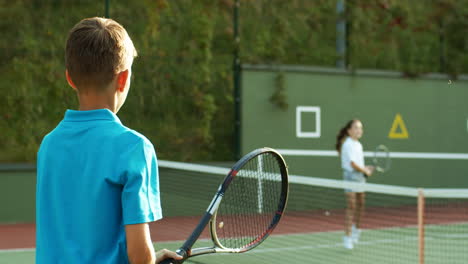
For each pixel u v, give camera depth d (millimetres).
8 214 8922
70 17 9555
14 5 9352
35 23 9414
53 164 1548
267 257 6273
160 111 9734
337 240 7309
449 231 7941
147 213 1441
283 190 2418
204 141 9875
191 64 9906
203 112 9883
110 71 1530
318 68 10391
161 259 1740
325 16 10945
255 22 10555
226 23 10438
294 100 10219
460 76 11531
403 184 10953
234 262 5953
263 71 10039
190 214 8484
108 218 1464
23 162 9242
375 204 10094
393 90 10977
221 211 3236
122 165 1438
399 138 10969
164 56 9805
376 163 10711
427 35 11820
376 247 6820
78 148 1517
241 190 3176
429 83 11273
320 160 10336
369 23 11062
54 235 1542
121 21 9633
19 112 9219
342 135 6953
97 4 9633
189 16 9992
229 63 10195
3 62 9234
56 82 9250
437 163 11266
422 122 11188
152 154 1493
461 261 6094
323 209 9586
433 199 10898
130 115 9555
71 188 1513
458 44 11844
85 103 1566
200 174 9469
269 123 10070
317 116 10367
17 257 6590
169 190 8930
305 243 7117
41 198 1576
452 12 11820
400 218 8922
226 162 9836
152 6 9797
